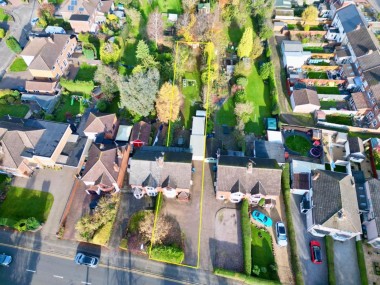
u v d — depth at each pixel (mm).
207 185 63688
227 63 83875
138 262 54875
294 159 67562
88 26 88875
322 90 79750
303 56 82812
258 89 79500
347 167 66062
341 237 56281
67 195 62625
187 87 78750
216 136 71062
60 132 65812
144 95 66438
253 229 58156
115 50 80250
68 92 78375
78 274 53750
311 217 57250
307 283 53156
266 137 70188
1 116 74125
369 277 53812
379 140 68188
